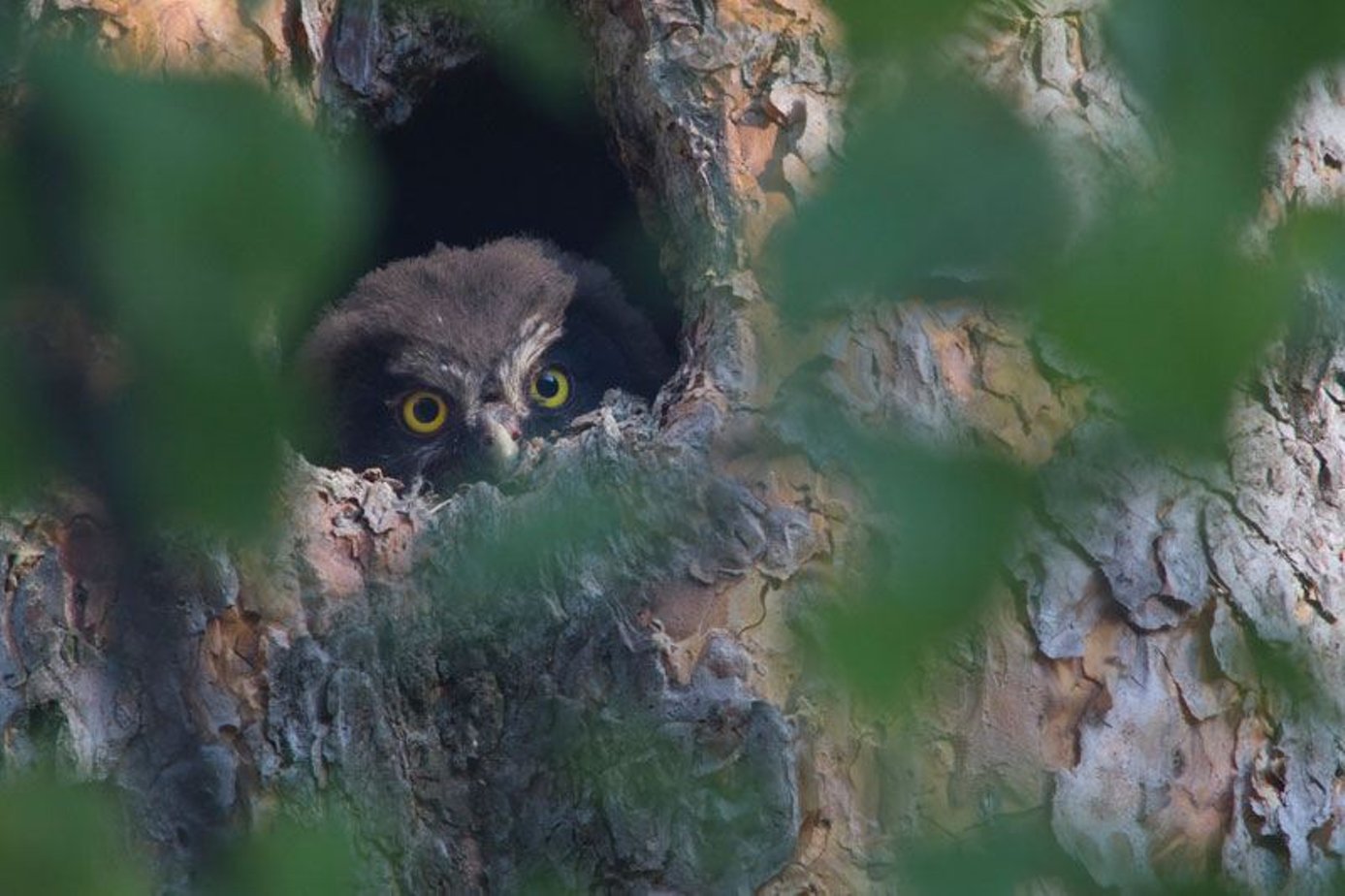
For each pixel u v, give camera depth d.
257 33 9.12
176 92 3.88
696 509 8.02
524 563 7.98
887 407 7.91
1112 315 3.53
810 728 7.62
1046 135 3.90
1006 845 4.96
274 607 7.95
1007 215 3.65
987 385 7.97
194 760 7.69
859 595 4.04
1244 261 3.56
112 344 4.28
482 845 7.86
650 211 10.09
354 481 8.54
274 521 4.24
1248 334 3.50
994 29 7.66
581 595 7.93
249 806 7.71
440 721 7.97
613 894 7.66
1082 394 4.93
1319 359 8.41
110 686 7.71
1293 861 7.86
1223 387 3.53
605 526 8.02
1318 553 8.39
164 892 7.54
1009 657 7.80
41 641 7.66
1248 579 8.16
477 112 11.51
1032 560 7.89
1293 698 5.62
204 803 7.66
